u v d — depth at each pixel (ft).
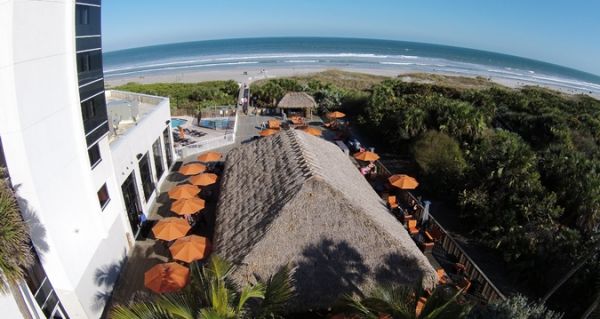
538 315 26.68
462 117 72.90
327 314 35.14
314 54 458.91
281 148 50.01
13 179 27.35
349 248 34.55
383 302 22.79
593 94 282.77
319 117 121.60
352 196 38.40
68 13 31.50
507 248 47.96
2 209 21.68
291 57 406.00
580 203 49.16
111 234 43.24
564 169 55.62
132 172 53.06
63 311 34.40
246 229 37.24
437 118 77.41
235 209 42.80
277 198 38.17
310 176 37.24
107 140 43.01
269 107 128.88
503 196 53.78
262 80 204.64
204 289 23.62
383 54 498.69
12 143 26.48
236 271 32.81
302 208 35.19
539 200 51.01
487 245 51.24
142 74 285.84
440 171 65.51
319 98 129.39
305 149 47.21
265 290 24.52
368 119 99.09
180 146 86.84
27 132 27.27
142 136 57.93
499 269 47.62
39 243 29.78
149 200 60.49
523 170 53.26
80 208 35.27
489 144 65.51
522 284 44.80
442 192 65.10
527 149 57.21
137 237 52.75
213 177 60.90
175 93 133.08
